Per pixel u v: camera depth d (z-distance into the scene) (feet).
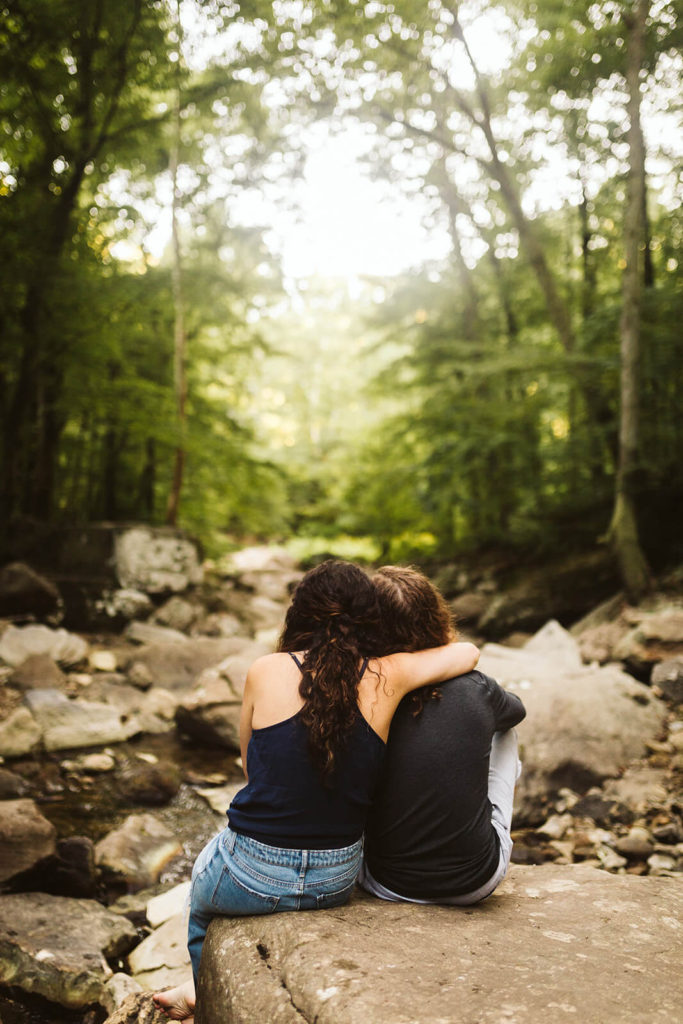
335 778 6.25
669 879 8.04
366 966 5.46
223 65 30.09
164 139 34.81
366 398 52.31
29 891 11.62
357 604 6.80
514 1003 4.99
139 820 14.64
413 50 31.65
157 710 22.63
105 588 32.53
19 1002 9.13
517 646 30.35
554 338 44.75
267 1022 5.15
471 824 6.66
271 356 43.57
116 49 27.30
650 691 19.77
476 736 6.70
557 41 31.24
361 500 57.88
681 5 27.40
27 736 18.66
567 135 36.32
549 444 39.58
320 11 28.53
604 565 33.12
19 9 24.50
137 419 36.65
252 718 6.65
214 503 48.98
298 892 6.27
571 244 44.60
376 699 6.47
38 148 28.37
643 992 5.23
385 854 6.77
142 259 39.34
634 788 15.28
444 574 41.32
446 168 42.70
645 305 30.68
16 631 25.04
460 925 6.37
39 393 34.78
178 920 10.93
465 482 45.85
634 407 29.35
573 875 8.14
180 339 38.19
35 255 28.30
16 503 38.65
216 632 34.09
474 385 39.27
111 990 9.22
